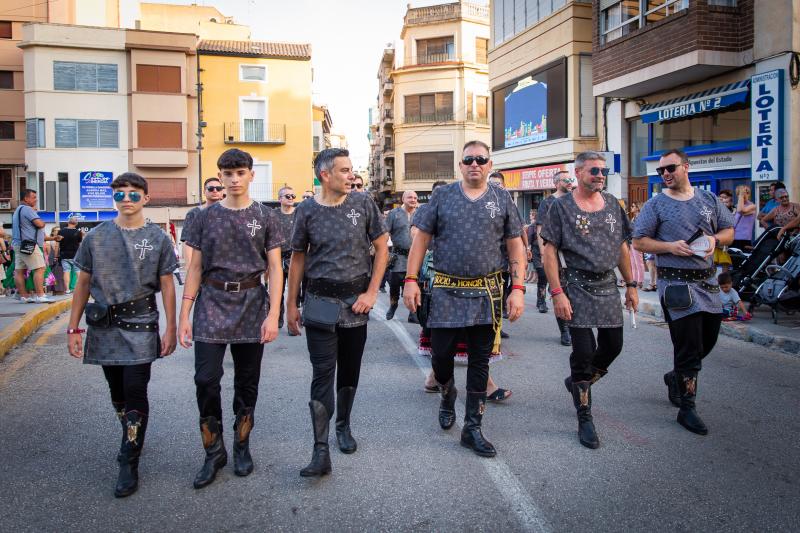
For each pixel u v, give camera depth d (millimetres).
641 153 16203
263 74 39812
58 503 3379
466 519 3158
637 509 3256
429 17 42781
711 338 4707
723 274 8266
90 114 36969
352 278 3914
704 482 3586
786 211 9016
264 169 40156
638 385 5656
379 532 3037
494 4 24000
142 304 3672
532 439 4297
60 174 36750
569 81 19188
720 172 13422
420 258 4211
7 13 38969
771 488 3504
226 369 6410
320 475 3672
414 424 4637
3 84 38875
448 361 4266
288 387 5680
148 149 37281
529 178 21625
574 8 18859
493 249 4066
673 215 4594
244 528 3092
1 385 5832
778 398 5227
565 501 3352
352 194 3967
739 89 12422
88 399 5352
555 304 4285
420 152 43094
